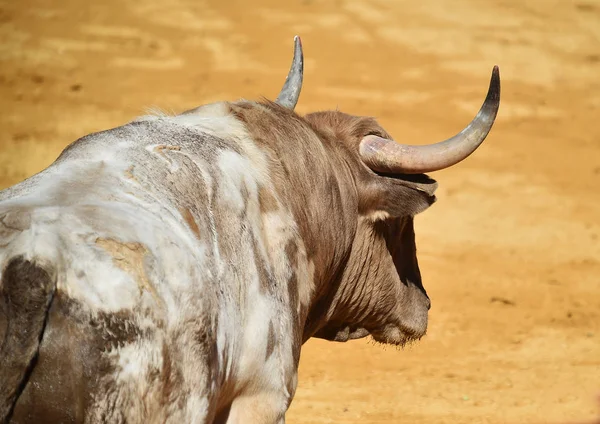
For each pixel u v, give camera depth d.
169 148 14.74
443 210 54.44
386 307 20.72
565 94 80.94
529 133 70.75
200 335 12.68
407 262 21.36
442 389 31.20
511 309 40.53
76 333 11.39
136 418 11.72
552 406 29.86
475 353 35.06
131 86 72.31
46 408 11.20
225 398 14.30
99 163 13.91
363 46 87.31
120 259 11.98
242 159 15.85
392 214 19.14
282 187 16.34
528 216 54.81
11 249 11.50
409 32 91.75
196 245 13.33
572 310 40.75
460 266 45.97
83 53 77.88
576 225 53.91
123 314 11.71
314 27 90.88
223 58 81.12
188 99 70.94
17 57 75.12
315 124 19.03
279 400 15.07
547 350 35.66
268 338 14.80
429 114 73.00
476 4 100.75
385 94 76.50
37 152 58.00
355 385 31.39
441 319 38.69
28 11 85.88
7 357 11.06
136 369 11.71
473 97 77.50
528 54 89.31
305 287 16.66
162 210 13.32
